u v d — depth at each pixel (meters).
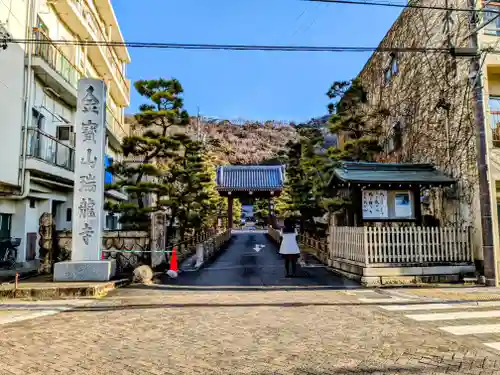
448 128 12.57
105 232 12.94
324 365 4.51
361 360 4.66
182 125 15.12
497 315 7.02
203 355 4.91
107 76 24.22
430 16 13.70
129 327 6.34
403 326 6.26
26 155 13.46
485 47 11.40
